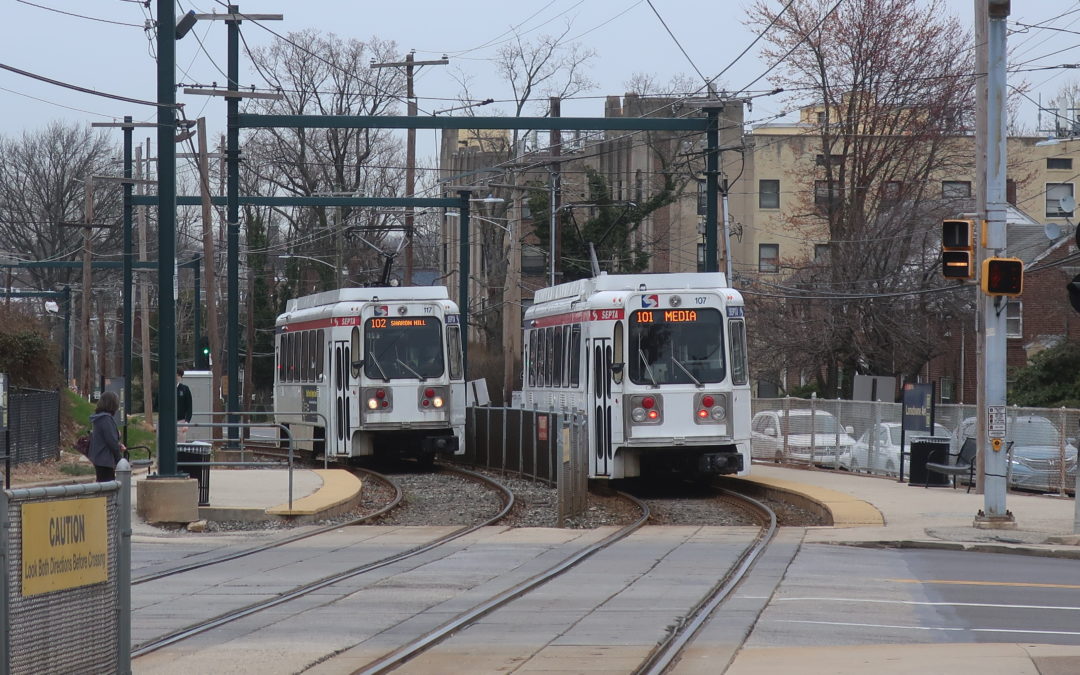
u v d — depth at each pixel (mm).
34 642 17500
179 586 32906
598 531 46406
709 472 61125
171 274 47938
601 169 169000
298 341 84812
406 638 25234
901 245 114625
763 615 27609
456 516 53656
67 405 84875
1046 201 183375
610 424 61094
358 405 76250
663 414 60969
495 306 160125
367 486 69188
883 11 119375
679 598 30047
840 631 25609
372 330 77062
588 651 23578
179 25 57031
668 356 61438
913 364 117812
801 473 72750
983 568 36281
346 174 162000
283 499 53188
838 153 133625
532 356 76562
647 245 149375
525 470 72750
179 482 47781
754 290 127875
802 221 155375
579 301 65188
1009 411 64875
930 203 119000
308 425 80875
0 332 80000
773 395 136250
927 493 58906
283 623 27094
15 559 17094
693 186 168875
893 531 44375
